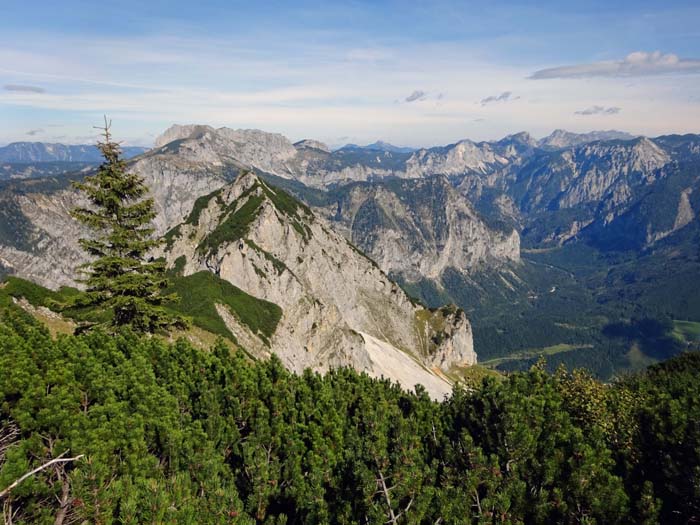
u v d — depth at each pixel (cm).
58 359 2214
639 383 4903
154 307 4172
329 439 2319
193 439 2027
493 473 1869
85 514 1386
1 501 1390
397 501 1709
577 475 1816
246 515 1672
